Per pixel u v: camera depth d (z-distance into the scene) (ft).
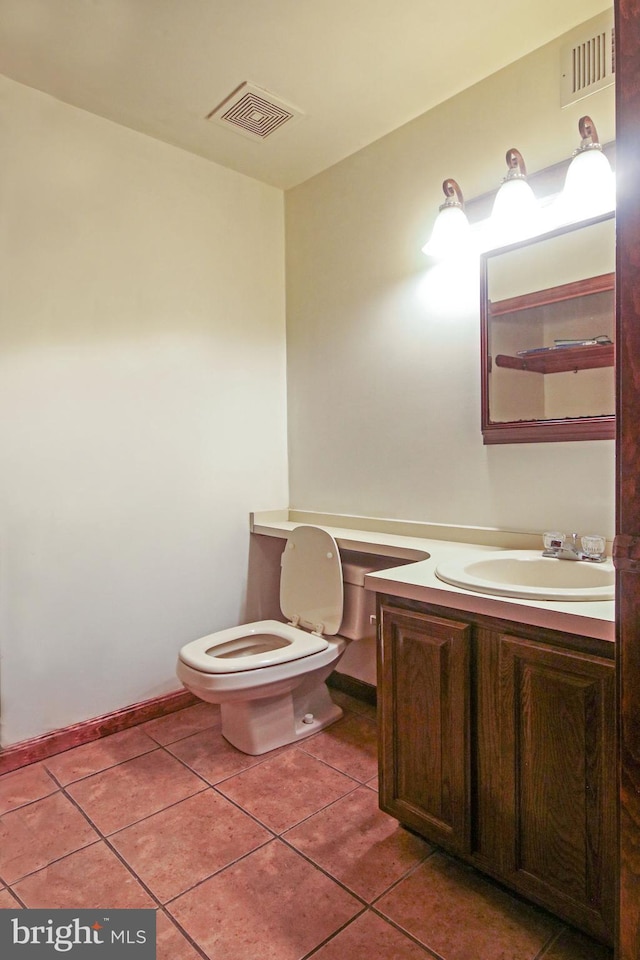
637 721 3.13
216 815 5.55
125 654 7.44
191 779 6.19
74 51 5.89
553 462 5.90
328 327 8.43
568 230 5.67
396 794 5.07
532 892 4.14
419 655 4.77
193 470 8.07
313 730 7.16
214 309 8.26
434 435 7.04
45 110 6.58
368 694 7.97
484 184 6.45
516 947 4.04
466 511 6.73
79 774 6.31
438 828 4.71
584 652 3.79
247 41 5.76
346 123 7.23
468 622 4.44
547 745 4.00
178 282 7.84
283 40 5.76
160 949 4.04
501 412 6.25
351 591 7.22
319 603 7.41
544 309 5.88
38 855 5.01
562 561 5.38
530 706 4.08
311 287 8.70
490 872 4.42
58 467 6.82
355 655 7.95
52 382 6.74
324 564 7.35
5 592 6.46
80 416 6.98
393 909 4.38
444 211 6.26
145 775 6.27
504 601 4.17
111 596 7.30
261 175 8.57
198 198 8.02
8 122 6.33
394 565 6.88
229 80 6.37
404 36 5.72
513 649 4.14
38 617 6.70
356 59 6.05
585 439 5.63
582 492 5.69
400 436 7.46
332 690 8.39
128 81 6.38
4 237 6.33
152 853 5.02
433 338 7.01
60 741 6.80
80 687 7.04
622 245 3.12
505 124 6.23
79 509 7.00
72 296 6.86
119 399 7.30
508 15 5.46
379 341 7.69
